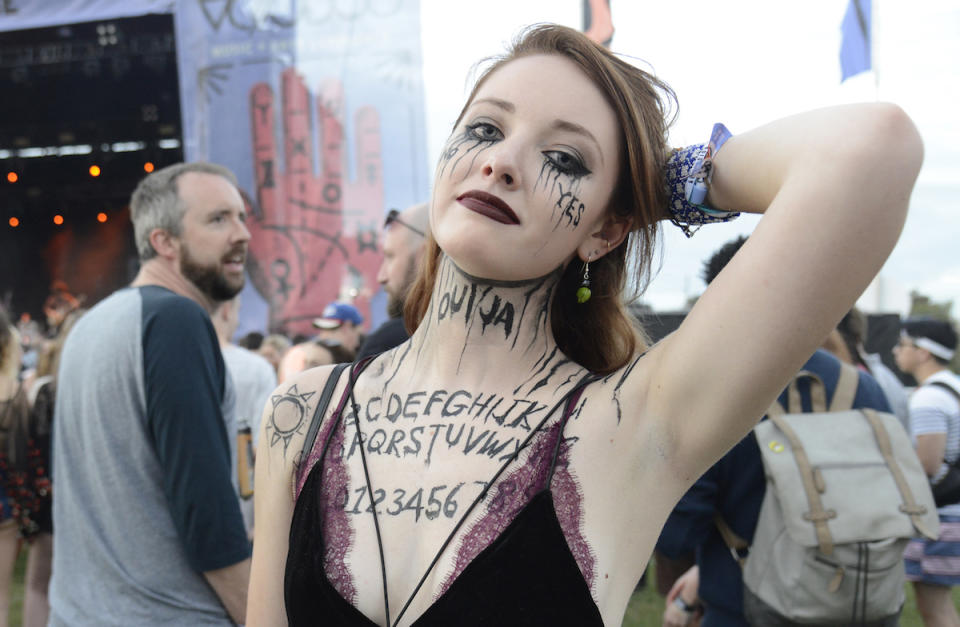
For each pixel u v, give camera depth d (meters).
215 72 6.40
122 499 1.87
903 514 1.97
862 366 2.85
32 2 6.42
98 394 1.88
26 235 17.11
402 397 1.06
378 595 0.95
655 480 0.98
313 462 1.05
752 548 2.09
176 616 1.88
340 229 6.36
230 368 2.71
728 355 0.89
